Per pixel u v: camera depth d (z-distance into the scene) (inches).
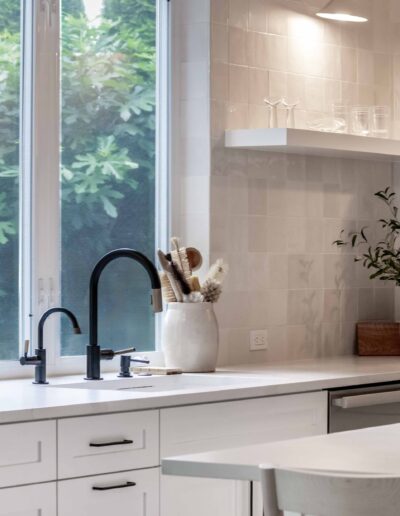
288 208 211.5
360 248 222.2
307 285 214.4
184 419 172.1
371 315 223.8
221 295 202.8
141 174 201.0
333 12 208.4
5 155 187.6
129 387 187.3
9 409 157.6
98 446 164.1
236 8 205.2
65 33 193.5
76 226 193.9
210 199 201.3
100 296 196.5
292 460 134.9
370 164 223.8
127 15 200.1
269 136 199.5
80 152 194.7
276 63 210.5
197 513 172.6
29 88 189.3
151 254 202.1
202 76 202.4
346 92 220.7
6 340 187.0
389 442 142.9
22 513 158.2
